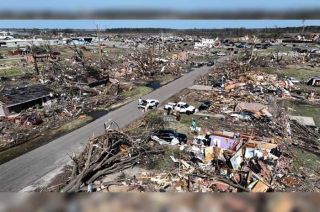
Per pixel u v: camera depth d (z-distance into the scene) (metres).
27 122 37.00
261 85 56.31
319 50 107.06
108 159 25.66
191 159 26.88
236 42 148.00
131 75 65.94
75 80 55.97
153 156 27.81
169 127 35.56
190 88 56.34
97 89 54.12
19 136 33.12
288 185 22.31
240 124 36.62
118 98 48.91
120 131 30.14
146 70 68.75
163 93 52.81
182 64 84.38
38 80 60.62
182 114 40.72
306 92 53.19
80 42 146.75
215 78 63.44
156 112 41.25
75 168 23.91
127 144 28.88
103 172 24.20
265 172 23.86
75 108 42.53
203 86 57.84
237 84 56.62
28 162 27.19
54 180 23.91
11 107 40.72
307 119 38.44
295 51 107.44
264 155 26.88
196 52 114.31
